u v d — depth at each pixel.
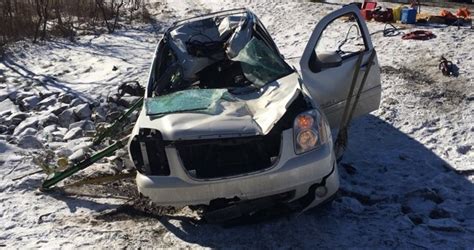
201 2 18.83
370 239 4.45
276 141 4.34
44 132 7.24
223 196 4.30
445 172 5.63
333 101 5.80
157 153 4.43
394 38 10.70
